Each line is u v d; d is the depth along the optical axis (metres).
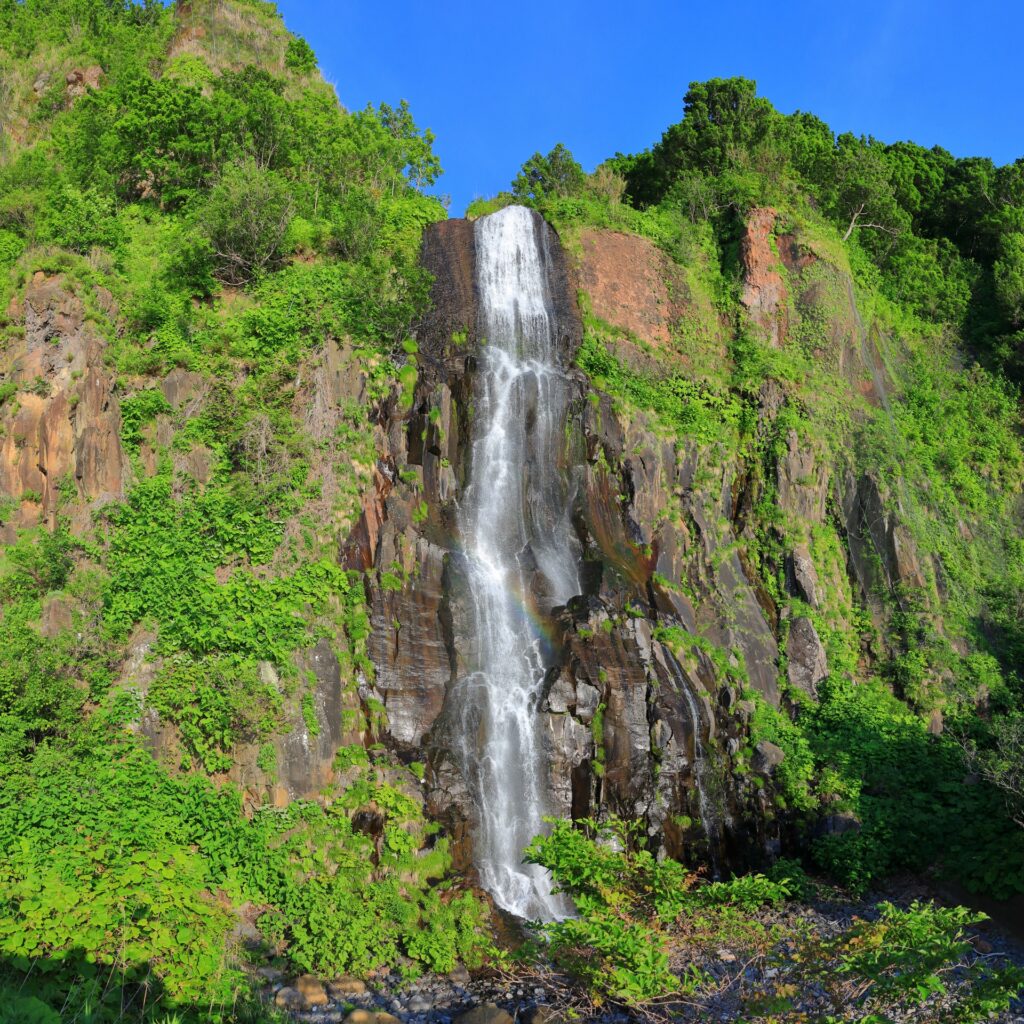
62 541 22.02
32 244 27.86
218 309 27.56
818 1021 12.31
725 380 33.34
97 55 44.28
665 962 13.66
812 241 36.72
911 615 30.19
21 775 18.33
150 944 14.75
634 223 35.88
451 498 26.97
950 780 25.53
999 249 47.56
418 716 22.83
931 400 38.38
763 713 26.25
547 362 30.92
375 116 41.16
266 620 22.06
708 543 29.48
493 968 18.02
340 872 19.66
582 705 23.56
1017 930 20.55
